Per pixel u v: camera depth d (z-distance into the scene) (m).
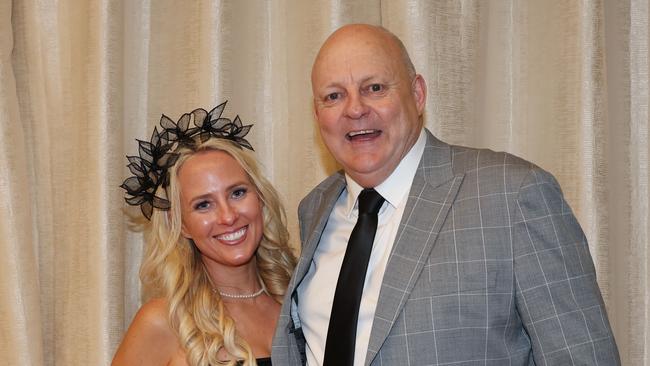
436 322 1.50
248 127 2.05
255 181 2.00
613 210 2.13
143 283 2.04
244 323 1.96
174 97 2.34
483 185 1.56
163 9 2.34
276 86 2.35
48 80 2.35
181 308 1.90
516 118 2.23
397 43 1.71
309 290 1.77
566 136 2.12
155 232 1.99
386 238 1.68
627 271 2.14
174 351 1.90
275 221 2.06
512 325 1.52
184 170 1.93
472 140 2.18
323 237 1.83
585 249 1.51
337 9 2.20
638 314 2.14
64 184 2.31
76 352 2.23
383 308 1.54
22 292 2.25
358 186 1.78
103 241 2.19
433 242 1.55
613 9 2.16
